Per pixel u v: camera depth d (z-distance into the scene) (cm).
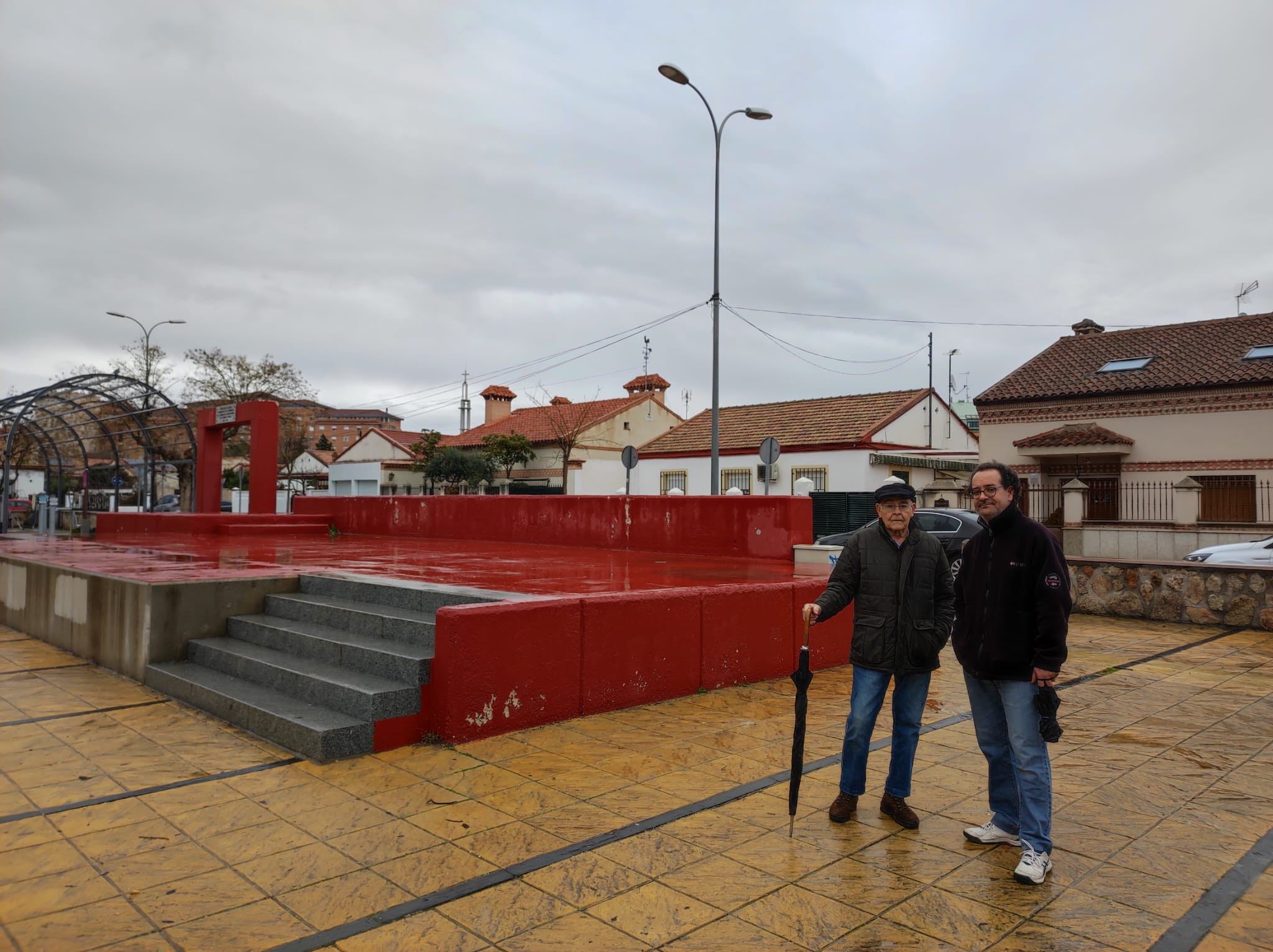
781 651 728
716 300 2095
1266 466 2144
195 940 300
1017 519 374
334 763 489
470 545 1333
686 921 315
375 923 312
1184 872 360
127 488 3072
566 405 4578
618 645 609
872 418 2928
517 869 356
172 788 451
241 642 707
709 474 3225
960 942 301
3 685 688
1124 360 2531
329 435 11656
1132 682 737
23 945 295
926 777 478
